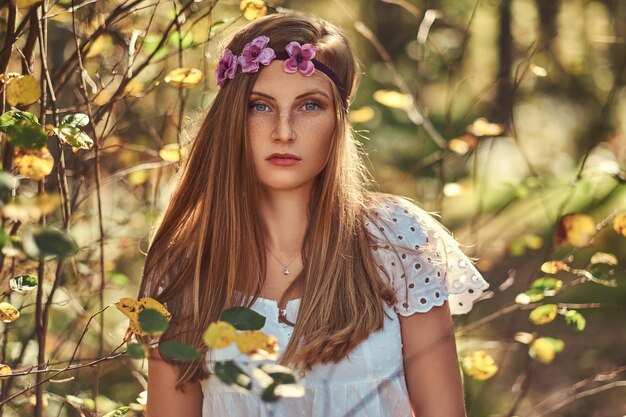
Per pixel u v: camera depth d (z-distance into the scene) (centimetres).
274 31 195
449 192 317
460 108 686
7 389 236
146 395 216
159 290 202
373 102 826
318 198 197
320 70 194
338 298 191
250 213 196
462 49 382
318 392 187
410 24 851
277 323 191
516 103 730
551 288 243
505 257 386
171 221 205
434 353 196
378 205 207
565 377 475
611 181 301
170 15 257
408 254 199
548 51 654
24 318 288
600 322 540
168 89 336
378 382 190
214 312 194
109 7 273
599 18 661
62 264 234
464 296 208
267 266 198
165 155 249
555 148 749
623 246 509
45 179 249
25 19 190
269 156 191
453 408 196
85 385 276
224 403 190
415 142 776
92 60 279
